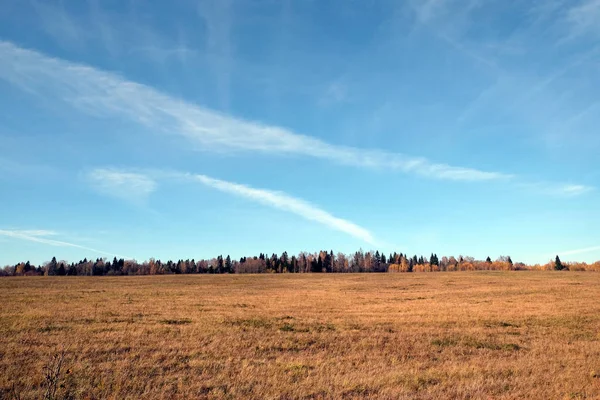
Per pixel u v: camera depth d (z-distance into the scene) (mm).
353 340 20641
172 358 16344
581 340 21172
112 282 71438
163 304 35531
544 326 25109
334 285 66062
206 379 13547
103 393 11781
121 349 17609
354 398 11773
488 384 13234
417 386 13062
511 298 41656
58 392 11656
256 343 19438
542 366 15688
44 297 40094
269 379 13414
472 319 27516
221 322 25438
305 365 15562
